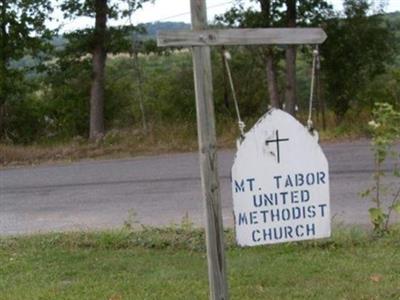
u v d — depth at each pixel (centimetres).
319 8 2250
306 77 2403
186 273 577
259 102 2422
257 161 381
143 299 517
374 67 2291
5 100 2345
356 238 650
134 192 1118
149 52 2270
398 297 500
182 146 1825
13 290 554
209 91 363
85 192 1162
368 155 1367
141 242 685
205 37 361
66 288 554
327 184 390
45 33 2255
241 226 381
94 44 2233
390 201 887
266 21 2189
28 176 1465
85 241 702
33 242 718
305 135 385
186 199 1007
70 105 2441
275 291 521
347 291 515
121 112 2547
